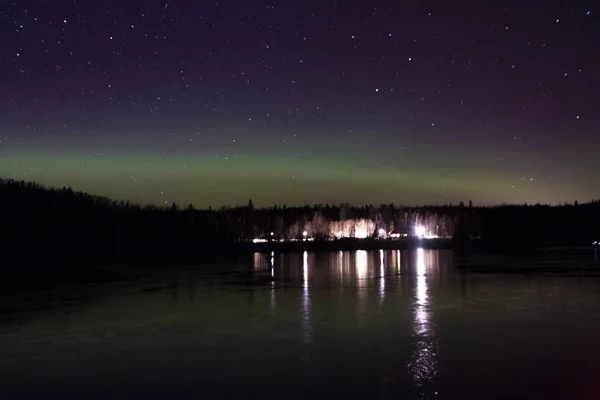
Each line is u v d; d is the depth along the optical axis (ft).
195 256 376.89
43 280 193.36
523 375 64.90
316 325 98.07
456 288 158.10
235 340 85.46
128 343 83.82
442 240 601.62
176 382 63.16
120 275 214.48
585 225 650.84
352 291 153.17
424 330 92.53
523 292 146.20
